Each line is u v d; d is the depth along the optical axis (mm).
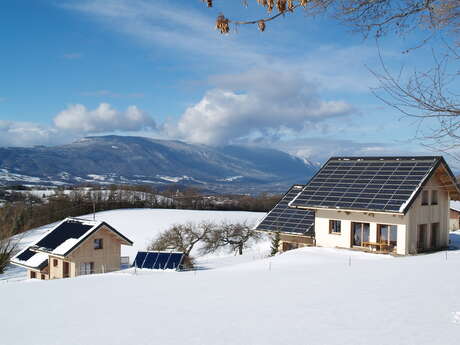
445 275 11977
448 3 5617
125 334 7227
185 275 16594
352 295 9539
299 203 25469
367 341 5992
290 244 28188
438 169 23984
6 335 7781
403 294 9328
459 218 42875
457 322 6828
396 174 24188
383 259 19047
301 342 6121
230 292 11086
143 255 27703
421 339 5965
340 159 27859
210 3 4973
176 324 7719
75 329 7918
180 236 39969
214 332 6957
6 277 35219
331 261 20578
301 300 9312
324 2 5750
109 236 31812
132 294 11867
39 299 12008
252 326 7219
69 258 29969
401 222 22188
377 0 5684
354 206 23250
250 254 33562
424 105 5758
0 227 45281
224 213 69625
